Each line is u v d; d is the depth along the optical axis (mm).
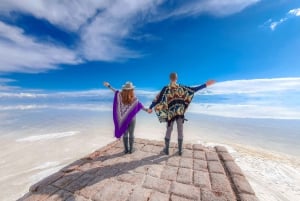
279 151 8070
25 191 5309
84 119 19766
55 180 3043
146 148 4758
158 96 4324
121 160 3957
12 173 6504
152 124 16734
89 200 2523
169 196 2629
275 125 15539
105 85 4297
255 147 8812
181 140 4250
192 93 4230
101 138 11305
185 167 3600
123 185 2904
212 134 12148
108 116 22688
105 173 3316
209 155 4254
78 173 3312
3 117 21656
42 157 8055
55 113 26609
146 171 3412
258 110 26031
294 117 20219
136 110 4219
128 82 4164
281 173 5473
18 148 9352
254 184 4742
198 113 25188
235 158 6887
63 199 2541
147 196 2613
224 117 21016
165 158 4074
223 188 2828
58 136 11844
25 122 17578
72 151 8859
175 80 4254
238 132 12703
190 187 2861
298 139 10516
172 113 4227
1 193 5219
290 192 4340
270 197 4113
